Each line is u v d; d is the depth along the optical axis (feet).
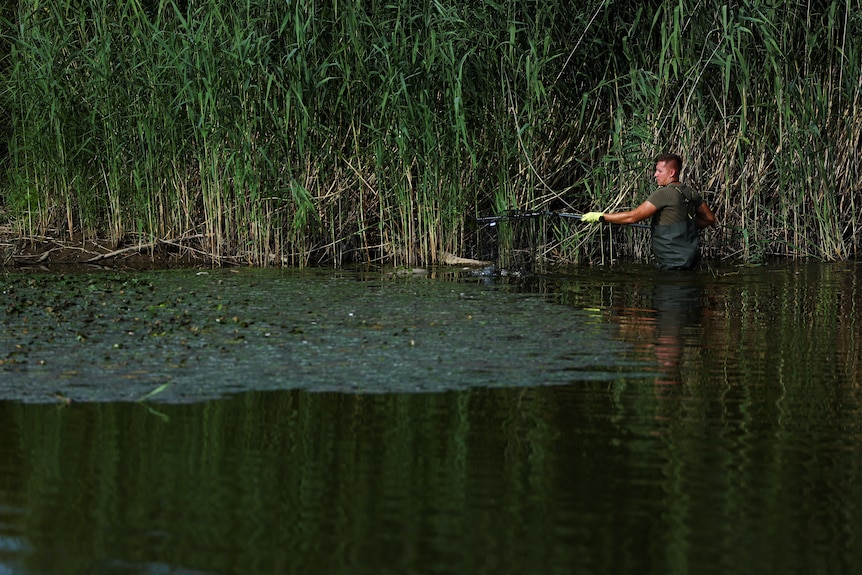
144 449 29.81
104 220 79.61
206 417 33.17
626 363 41.45
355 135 75.15
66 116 75.20
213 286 63.00
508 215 74.79
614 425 32.55
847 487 27.04
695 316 53.01
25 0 77.20
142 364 40.40
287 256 75.10
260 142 73.51
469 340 45.75
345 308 54.54
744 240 78.13
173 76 73.72
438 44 73.67
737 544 23.36
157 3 77.87
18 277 66.28
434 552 22.86
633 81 76.33
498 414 33.68
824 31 78.95
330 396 35.86
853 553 22.89
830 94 79.10
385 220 76.28
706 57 77.71
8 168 81.20
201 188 76.23
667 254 71.72
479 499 26.02
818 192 79.66
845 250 79.46
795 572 22.00
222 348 43.47
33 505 25.50
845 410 34.53
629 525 24.48
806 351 44.14
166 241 75.51
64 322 49.52
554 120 78.13
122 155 75.82
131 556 22.57
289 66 72.08
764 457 29.53
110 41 73.31
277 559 22.43
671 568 22.12
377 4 74.13
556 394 36.32
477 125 76.59
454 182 75.56
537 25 74.74
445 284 64.80
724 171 79.36
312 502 25.73
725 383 38.22
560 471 28.14
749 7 76.95
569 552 22.90
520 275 69.46
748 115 79.61
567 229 78.07
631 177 77.41
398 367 40.27
